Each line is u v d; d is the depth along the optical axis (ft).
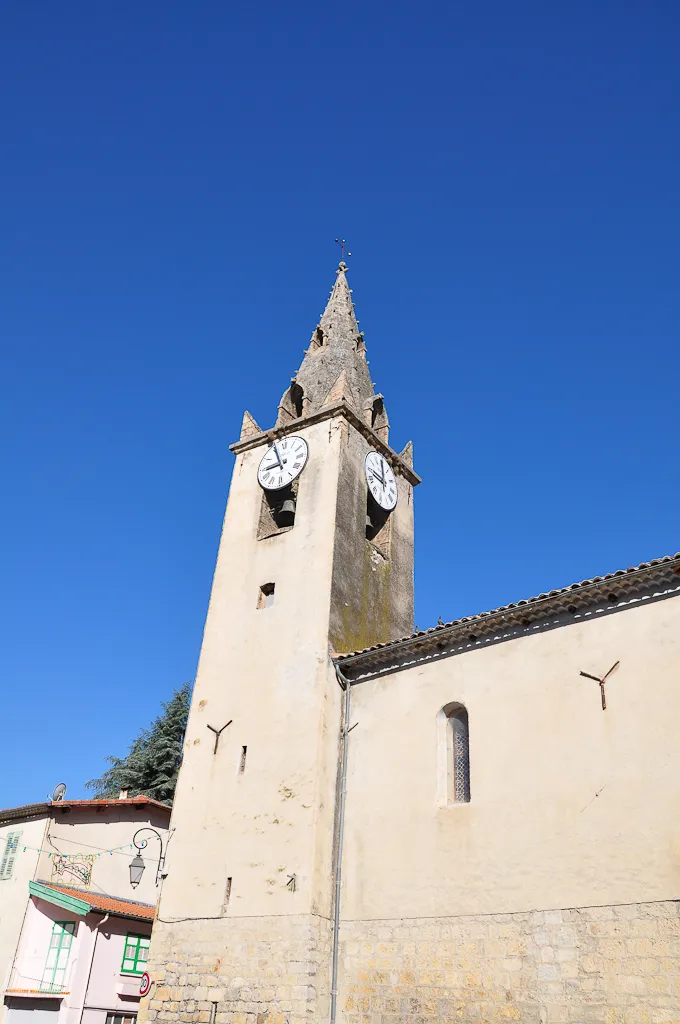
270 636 81.30
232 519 94.53
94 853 106.63
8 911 101.76
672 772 52.85
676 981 47.75
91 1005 90.33
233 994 64.64
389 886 64.03
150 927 99.76
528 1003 53.01
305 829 68.03
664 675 55.93
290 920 64.75
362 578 86.58
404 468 102.83
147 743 176.86
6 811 111.24
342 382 94.73
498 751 62.28
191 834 75.41
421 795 65.72
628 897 51.47
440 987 57.57
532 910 55.36
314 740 71.72
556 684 61.31
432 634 69.92
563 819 56.54
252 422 103.14
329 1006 62.49
